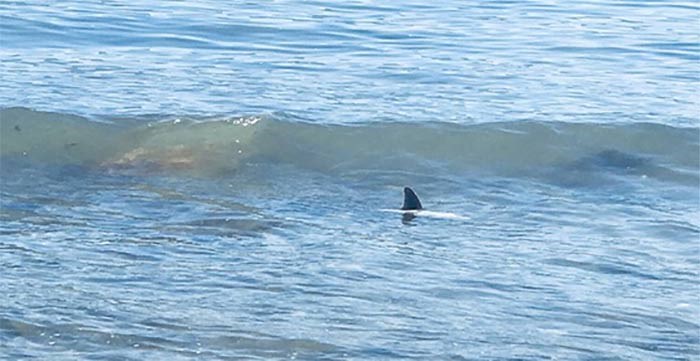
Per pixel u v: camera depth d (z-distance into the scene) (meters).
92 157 30.72
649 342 19.67
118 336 19.38
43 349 18.80
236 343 19.28
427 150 31.89
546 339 19.69
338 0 54.25
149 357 18.66
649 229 25.72
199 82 38.12
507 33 47.78
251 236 24.67
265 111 34.31
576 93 38.06
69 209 26.25
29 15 48.22
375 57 42.84
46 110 33.50
